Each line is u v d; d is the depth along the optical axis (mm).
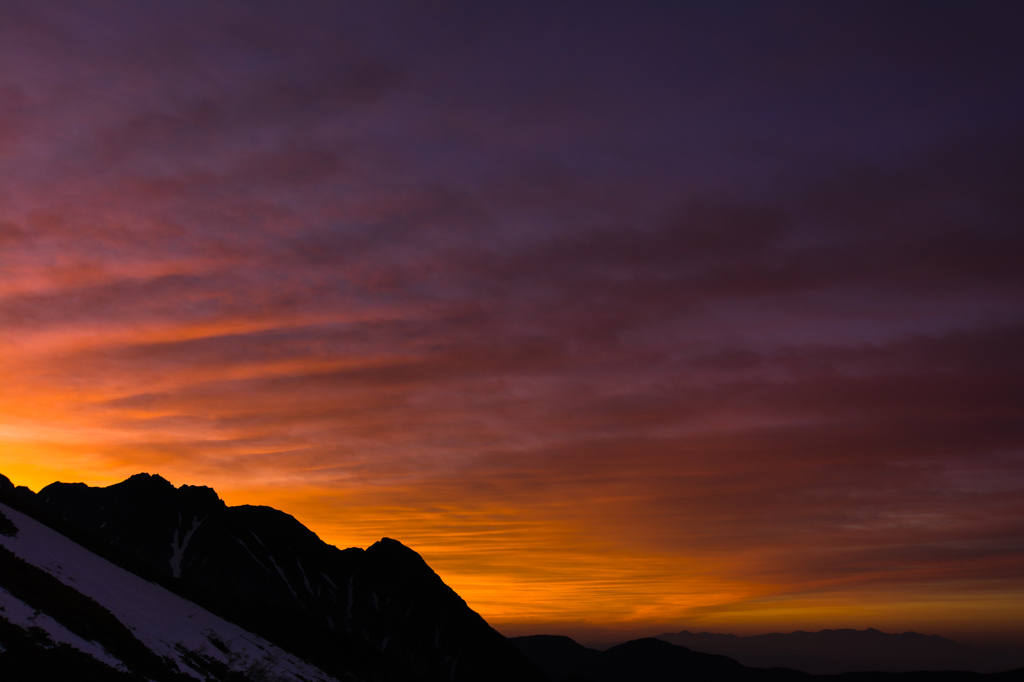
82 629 33000
